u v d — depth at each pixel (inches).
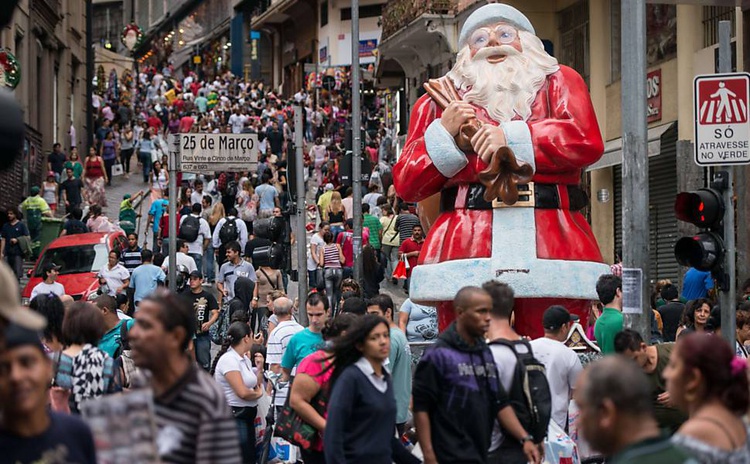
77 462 216.4
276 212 948.6
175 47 4101.9
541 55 558.9
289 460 484.4
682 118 903.1
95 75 2506.2
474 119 538.9
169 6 4224.9
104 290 834.8
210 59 3656.5
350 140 948.0
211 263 1069.1
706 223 420.8
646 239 455.5
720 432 220.7
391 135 1734.7
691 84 893.8
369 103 2347.4
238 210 1275.8
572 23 1177.4
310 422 356.2
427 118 567.2
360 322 324.5
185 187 1417.3
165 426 233.9
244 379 489.7
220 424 235.6
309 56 2768.2
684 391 227.3
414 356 605.0
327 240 949.2
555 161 536.4
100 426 204.8
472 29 565.6
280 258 784.9
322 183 1560.0
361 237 933.8
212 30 3666.3
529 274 533.0
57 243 966.4
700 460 213.5
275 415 490.6
